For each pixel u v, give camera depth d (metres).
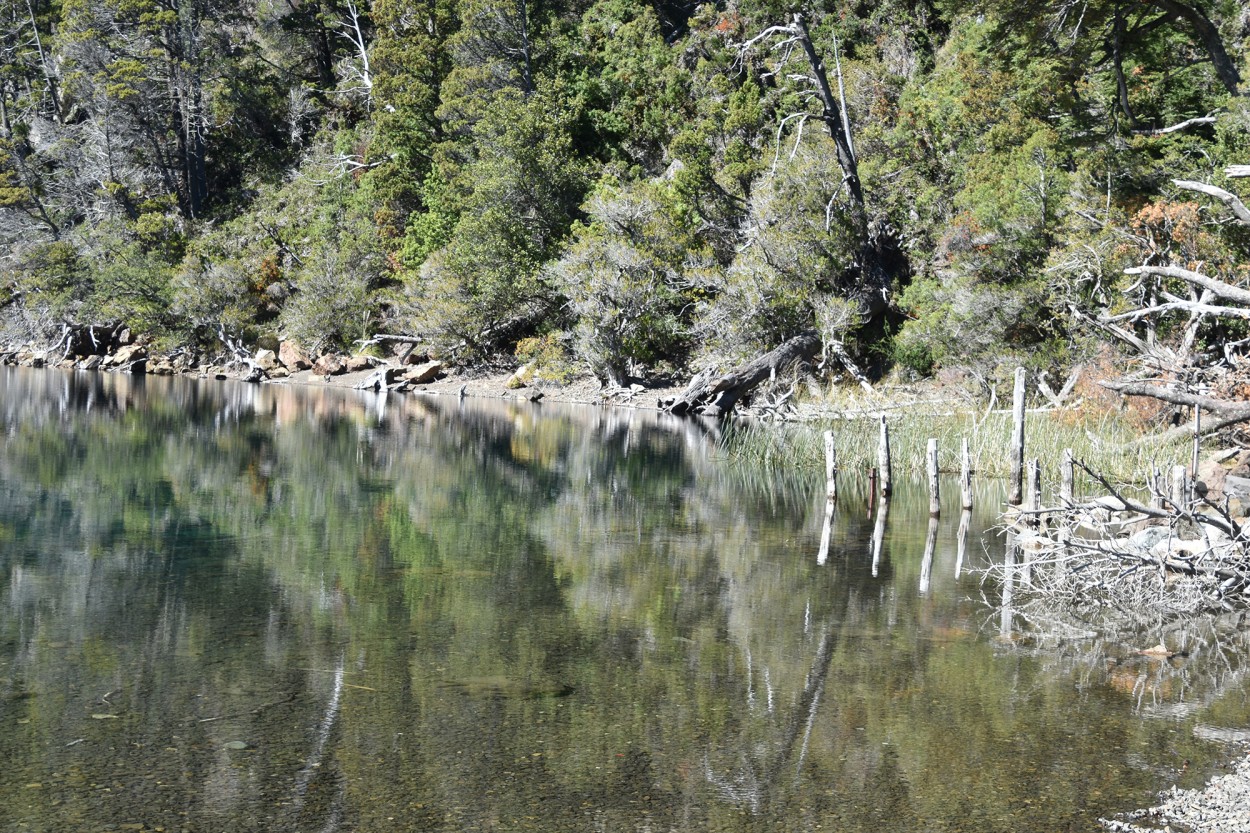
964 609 11.72
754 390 35.81
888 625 11.08
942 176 38.59
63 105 77.00
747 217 40.56
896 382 33.44
